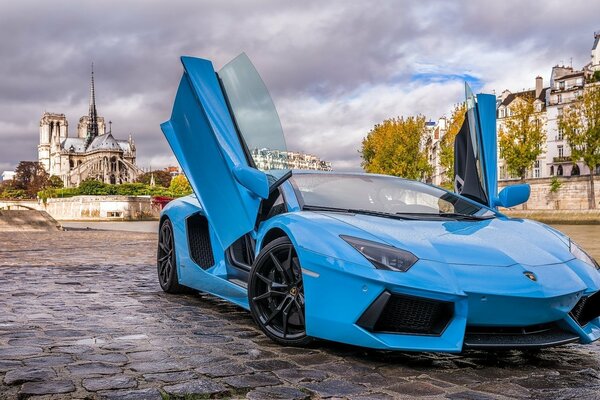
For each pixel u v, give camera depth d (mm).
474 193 4266
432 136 107938
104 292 5293
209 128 3818
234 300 3928
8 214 25172
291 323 3182
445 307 2711
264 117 4031
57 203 111875
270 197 3895
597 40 73812
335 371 2682
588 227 35688
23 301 4691
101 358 2828
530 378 2656
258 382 2475
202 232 4652
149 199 106000
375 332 2742
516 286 2686
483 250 2926
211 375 2561
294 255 3189
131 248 12008
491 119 4281
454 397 2336
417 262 2752
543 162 73688
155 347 3092
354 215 3363
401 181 4168
